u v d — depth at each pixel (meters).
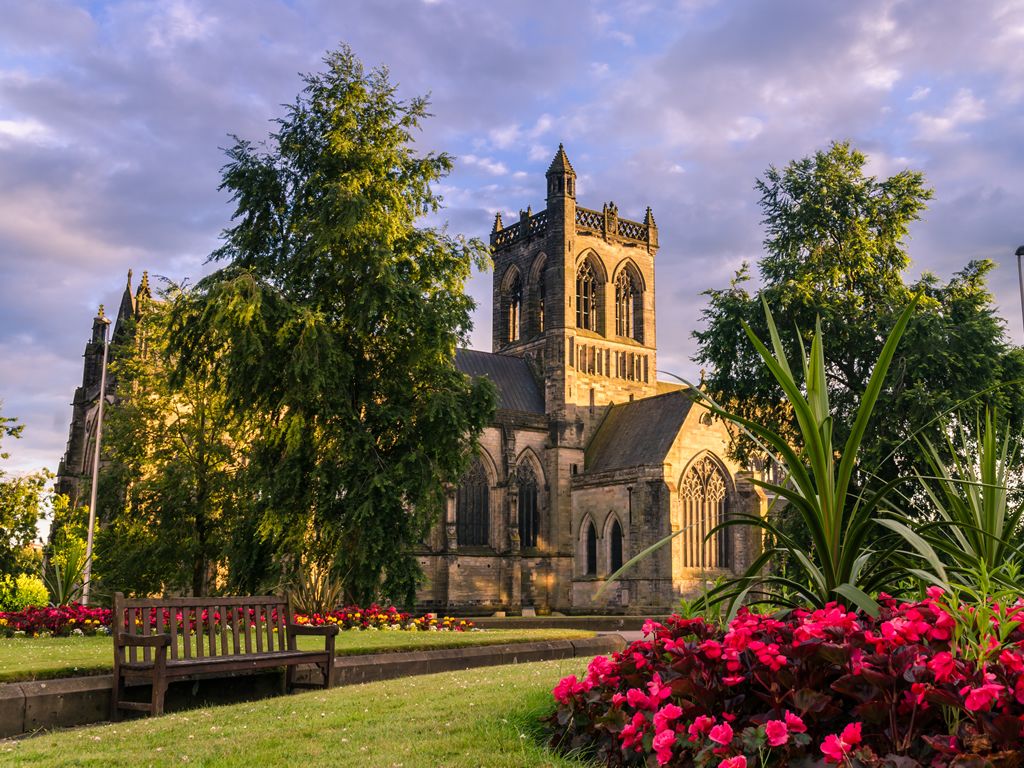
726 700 8.37
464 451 40.66
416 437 38.28
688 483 83.38
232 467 51.69
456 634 25.62
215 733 10.88
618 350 103.12
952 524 10.31
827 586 10.42
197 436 51.44
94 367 82.25
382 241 38.84
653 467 82.25
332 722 11.36
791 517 44.09
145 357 54.56
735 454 54.28
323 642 21.56
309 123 40.66
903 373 45.09
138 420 52.84
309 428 37.50
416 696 13.50
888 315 47.81
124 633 13.73
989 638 7.71
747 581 10.67
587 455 95.12
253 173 40.22
